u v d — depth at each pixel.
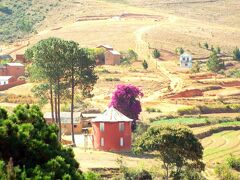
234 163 182.38
